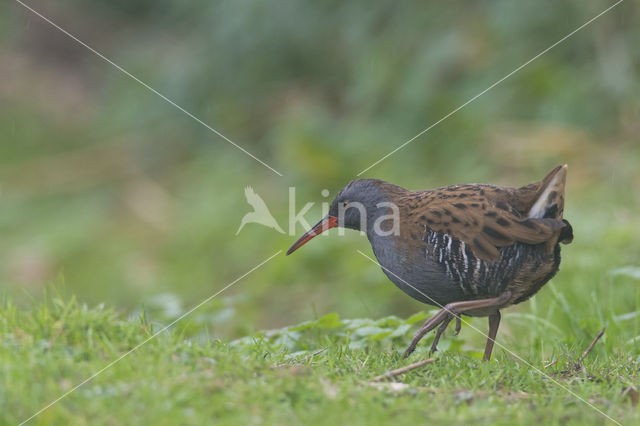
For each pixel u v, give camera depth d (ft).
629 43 43.42
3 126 64.23
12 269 48.44
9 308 18.06
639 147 40.70
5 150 61.98
